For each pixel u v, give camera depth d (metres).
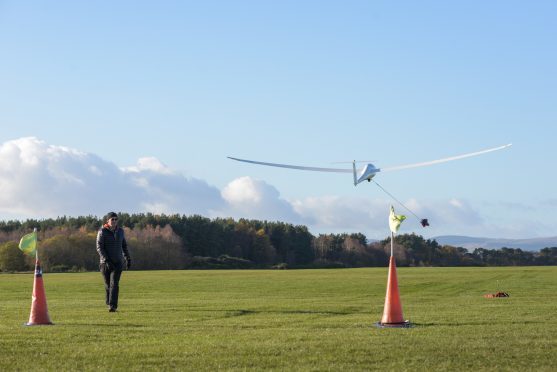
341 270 90.75
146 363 11.74
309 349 12.98
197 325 17.02
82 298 30.12
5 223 179.38
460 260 198.00
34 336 14.88
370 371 11.03
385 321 16.91
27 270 125.44
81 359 12.11
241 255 183.75
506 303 24.80
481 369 11.17
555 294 31.25
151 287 41.12
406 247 197.25
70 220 183.62
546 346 13.26
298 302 25.67
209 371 11.09
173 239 156.75
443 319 18.38
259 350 12.88
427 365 11.51
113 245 21.48
